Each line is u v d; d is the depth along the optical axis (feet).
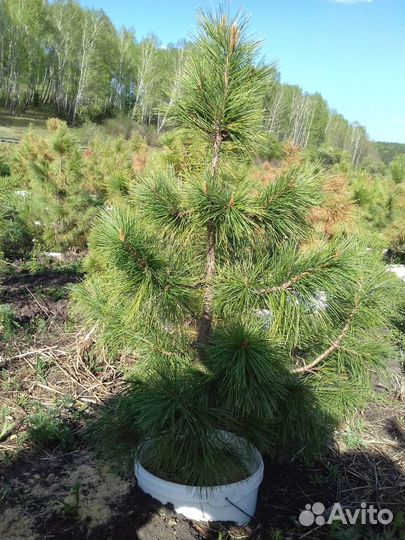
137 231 8.02
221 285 8.64
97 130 85.97
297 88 159.12
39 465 10.14
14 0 168.66
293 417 8.76
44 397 12.71
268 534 8.99
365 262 9.29
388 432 13.07
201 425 8.20
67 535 8.30
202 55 8.52
